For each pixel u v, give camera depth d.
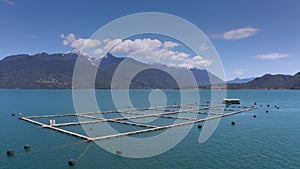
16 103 136.25
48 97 188.25
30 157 37.09
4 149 41.19
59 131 54.41
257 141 46.78
